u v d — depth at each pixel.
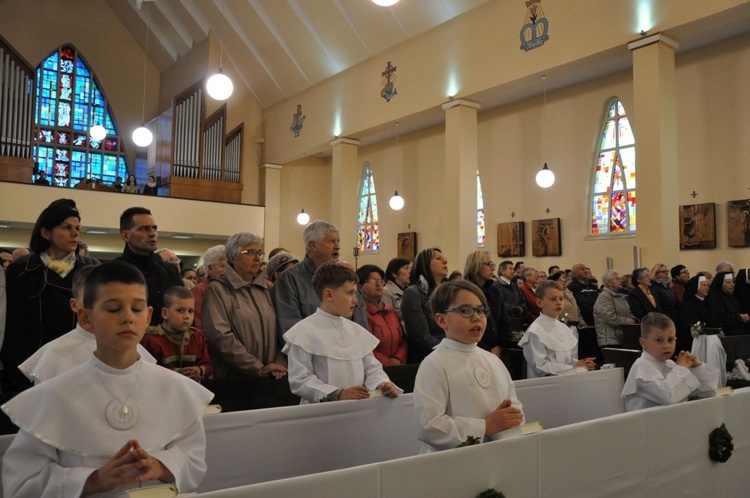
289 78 17.12
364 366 3.37
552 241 13.49
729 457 3.05
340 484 1.70
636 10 9.52
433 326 4.67
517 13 11.31
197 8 17.11
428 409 2.44
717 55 11.05
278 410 2.67
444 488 1.92
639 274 7.39
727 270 8.06
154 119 18.80
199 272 6.58
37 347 3.25
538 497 2.20
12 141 15.75
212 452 2.49
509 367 4.89
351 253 15.48
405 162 17.34
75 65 18.69
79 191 15.46
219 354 3.65
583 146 13.15
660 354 3.62
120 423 1.76
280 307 3.91
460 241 12.20
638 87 9.51
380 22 13.82
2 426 2.70
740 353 5.73
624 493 2.52
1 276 3.21
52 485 1.61
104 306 1.73
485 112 15.28
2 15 17.52
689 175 11.36
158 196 16.59
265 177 18.55
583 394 4.01
